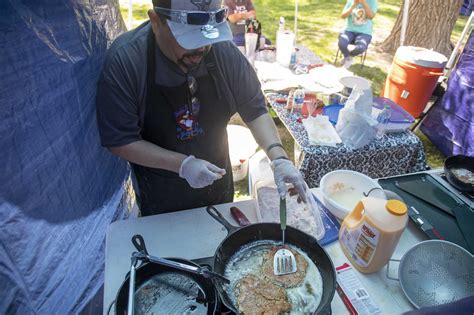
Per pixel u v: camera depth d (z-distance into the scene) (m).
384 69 5.05
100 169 1.66
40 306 1.11
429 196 1.38
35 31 1.09
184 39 1.00
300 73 2.87
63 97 1.26
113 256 1.12
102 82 1.17
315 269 1.01
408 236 1.26
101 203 1.67
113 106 1.17
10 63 0.96
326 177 1.46
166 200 1.56
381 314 0.98
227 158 1.60
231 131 3.02
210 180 1.23
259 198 1.36
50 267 1.17
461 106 3.16
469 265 1.05
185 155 1.34
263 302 0.92
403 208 0.98
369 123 1.96
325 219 1.31
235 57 1.33
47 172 1.14
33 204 1.06
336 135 2.06
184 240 1.19
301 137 2.07
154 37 1.18
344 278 1.07
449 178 1.45
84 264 1.45
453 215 1.29
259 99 1.45
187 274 0.94
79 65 1.39
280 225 1.07
